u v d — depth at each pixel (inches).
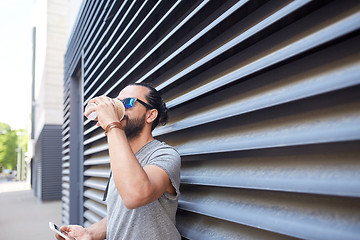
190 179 57.8
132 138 58.4
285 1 39.9
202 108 57.4
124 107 55.6
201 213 52.0
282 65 40.2
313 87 34.0
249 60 45.3
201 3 54.6
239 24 48.1
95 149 122.1
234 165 49.1
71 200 200.2
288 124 38.6
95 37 124.6
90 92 138.8
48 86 570.9
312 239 32.0
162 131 69.4
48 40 575.8
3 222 353.7
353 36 31.1
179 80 63.2
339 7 33.0
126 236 48.8
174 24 66.4
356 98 31.1
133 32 85.7
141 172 42.4
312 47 33.8
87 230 64.6
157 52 73.6
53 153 567.2
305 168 35.8
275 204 40.1
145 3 73.7
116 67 105.3
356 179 29.0
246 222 41.9
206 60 52.7
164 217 49.4
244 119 47.4
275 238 39.6
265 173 41.1
